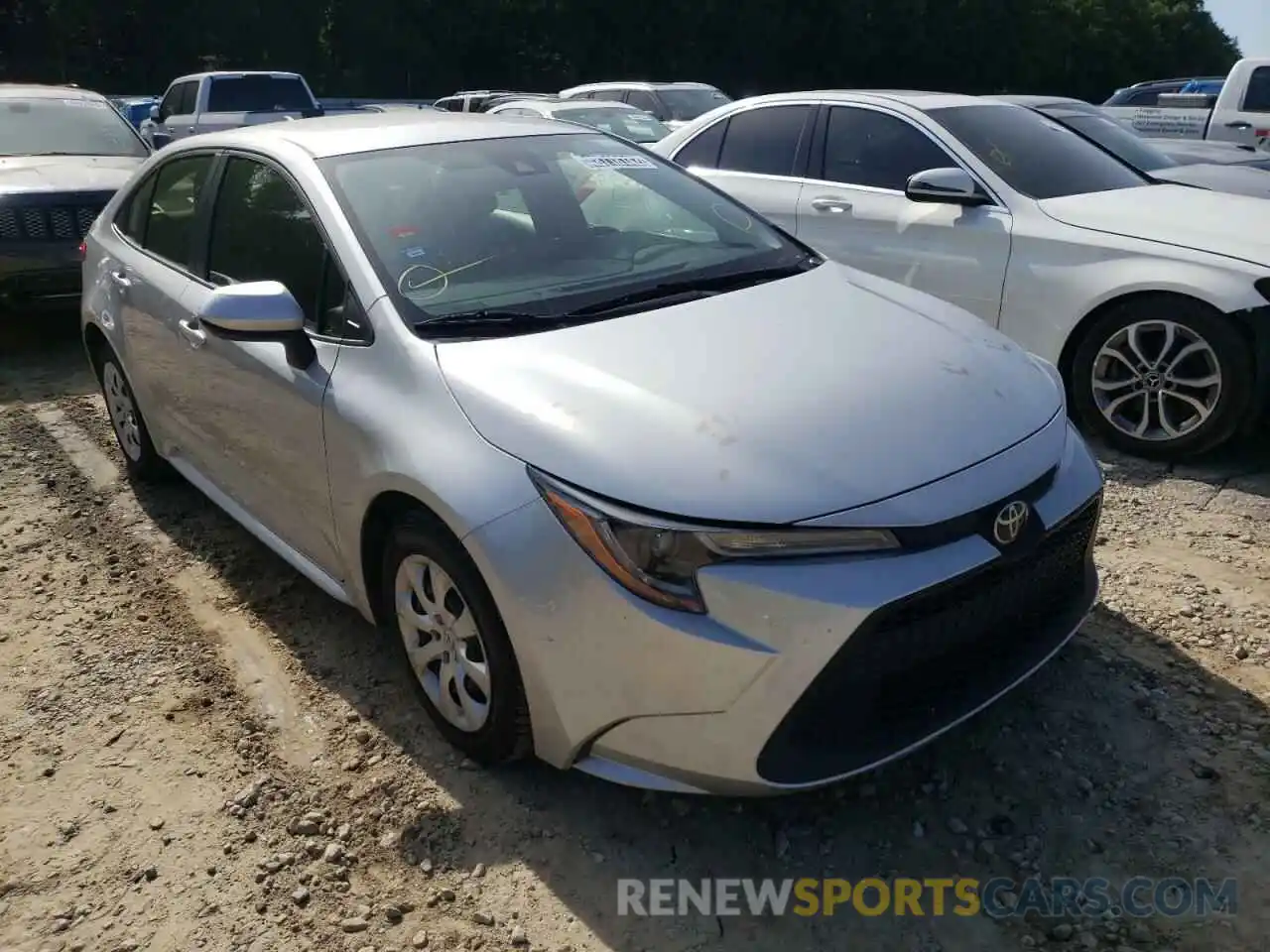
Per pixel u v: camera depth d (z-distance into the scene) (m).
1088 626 3.41
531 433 2.51
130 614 3.76
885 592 2.23
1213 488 4.48
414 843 2.64
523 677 2.51
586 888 2.48
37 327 7.90
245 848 2.65
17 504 4.72
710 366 2.69
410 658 2.98
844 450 2.41
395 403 2.79
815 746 2.33
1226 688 3.08
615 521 2.32
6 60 31.50
